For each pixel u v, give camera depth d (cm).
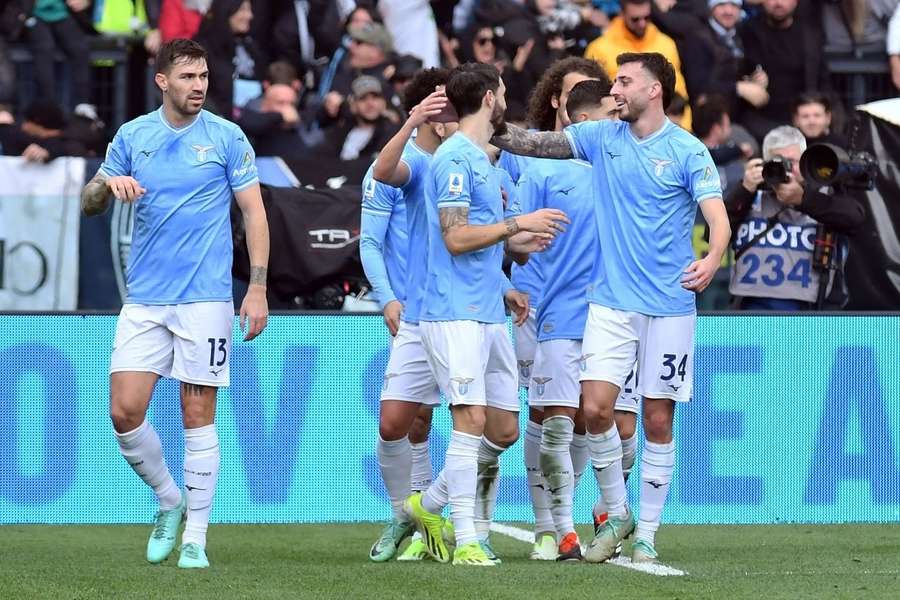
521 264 2127
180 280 1983
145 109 3606
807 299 2736
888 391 2694
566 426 2106
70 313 2669
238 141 2005
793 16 3562
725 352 2681
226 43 3512
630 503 2656
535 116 2270
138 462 2023
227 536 2466
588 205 2120
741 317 2681
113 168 2000
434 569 1905
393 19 3675
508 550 2286
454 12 3750
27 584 1773
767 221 2738
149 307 1992
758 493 2683
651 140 2016
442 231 1903
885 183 2842
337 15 3638
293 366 2684
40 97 3553
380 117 3344
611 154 2033
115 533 2514
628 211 2020
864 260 2847
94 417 2669
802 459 2688
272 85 3394
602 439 2039
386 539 2097
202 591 1694
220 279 2002
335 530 2555
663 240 2014
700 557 2130
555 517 2106
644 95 2000
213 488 2016
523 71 3606
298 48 3647
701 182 1984
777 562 2050
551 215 1894
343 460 2689
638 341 2038
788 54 3556
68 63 3575
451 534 2134
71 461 2670
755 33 3588
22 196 2953
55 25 3559
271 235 2802
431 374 2044
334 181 3000
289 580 1791
